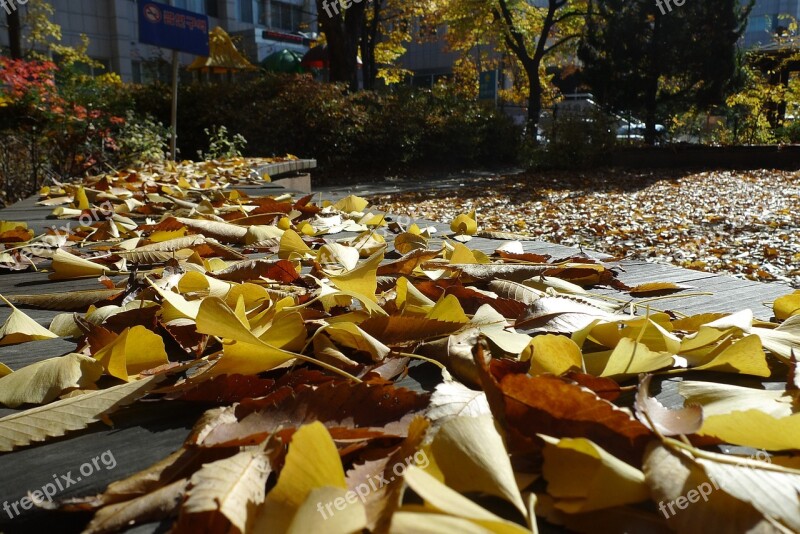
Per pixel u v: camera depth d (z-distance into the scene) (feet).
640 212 33.19
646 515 2.15
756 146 59.11
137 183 17.06
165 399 3.13
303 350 3.69
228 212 11.15
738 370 3.58
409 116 65.77
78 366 3.50
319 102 59.57
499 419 2.70
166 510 2.23
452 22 92.99
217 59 68.03
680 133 90.89
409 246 7.94
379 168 65.31
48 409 2.99
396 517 1.68
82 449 2.79
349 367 3.55
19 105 28.45
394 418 2.72
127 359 3.67
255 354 3.39
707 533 2.01
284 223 9.82
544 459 2.35
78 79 48.57
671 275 6.91
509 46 87.25
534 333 4.29
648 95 69.77
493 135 74.90
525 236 10.17
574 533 2.17
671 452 2.31
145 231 10.02
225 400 3.21
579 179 54.70
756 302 5.65
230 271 5.93
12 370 3.87
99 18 112.78
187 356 4.06
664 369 3.64
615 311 4.89
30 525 2.30
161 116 57.82
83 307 5.56
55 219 11.51
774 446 2.47
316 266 6.15
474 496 2.33
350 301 4.71
